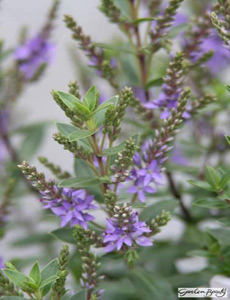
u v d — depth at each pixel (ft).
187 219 2.17
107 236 1.49
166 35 1.84
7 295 1.45
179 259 2.12
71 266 2.06
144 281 1.81
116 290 2.01
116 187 1.57
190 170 1.89
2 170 2.36
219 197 1.56
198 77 2.21
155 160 1.63
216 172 1.60
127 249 1.56
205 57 1.85
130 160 1.51
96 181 1.55
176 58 1.68
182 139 2.27
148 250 2.06
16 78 2.32
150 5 1.94
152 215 1.71
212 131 2.31
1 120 2.36
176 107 1.63
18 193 2.35
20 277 1.42
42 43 2.32
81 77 2.39
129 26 1.95
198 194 2.14
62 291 1.44
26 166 1.51
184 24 1.93
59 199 1.55
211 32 1.87
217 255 1.77
